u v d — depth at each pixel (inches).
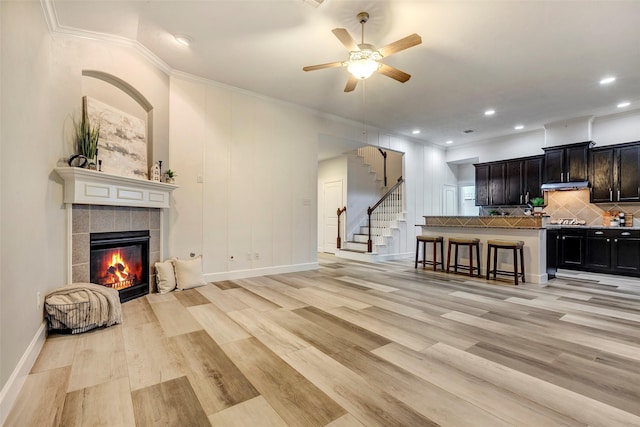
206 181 176.4
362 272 218.4
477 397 67.4
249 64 158.1
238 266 189.6
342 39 108.8
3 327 62.6
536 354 88.7
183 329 105.9
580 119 239.5
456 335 102.6
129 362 82.2
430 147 330.6
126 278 139.6
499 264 203.9
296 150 218.4
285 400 65.9
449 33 129.9
